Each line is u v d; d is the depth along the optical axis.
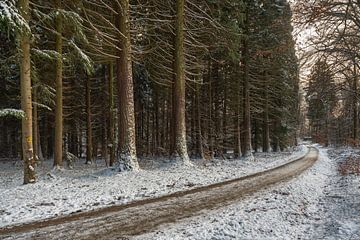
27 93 12.94
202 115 30.86
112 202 9.99
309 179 16.81
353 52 8.94
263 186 13.59
